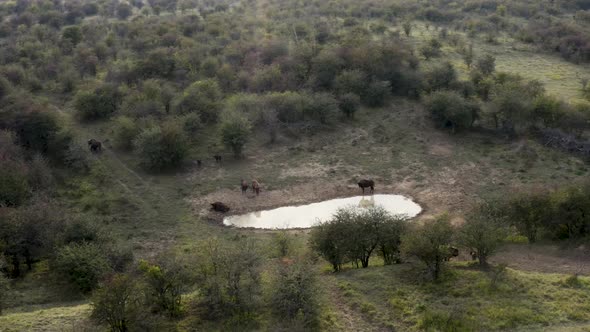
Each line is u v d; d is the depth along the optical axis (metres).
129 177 56.44
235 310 29.41
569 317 27.16
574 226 40.09
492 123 65.56
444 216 39.56
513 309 27.84
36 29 103.25
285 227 47.38
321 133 65.44
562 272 33.53
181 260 32.41
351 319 28.86
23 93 69.44
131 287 29.19
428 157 58.94
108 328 28.39
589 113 60.53
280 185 54.75
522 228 41.47
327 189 53.84
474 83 74.56
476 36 104.88
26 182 49.59
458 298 29.41
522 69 85.56
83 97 69.12
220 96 71.88
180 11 135.88
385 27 105.38
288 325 27.47
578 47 90.94
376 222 36.88
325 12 123.38
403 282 31.73
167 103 69.56
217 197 52.88
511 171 54.53
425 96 71.25
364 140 63.56
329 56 77.12
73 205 51.16
